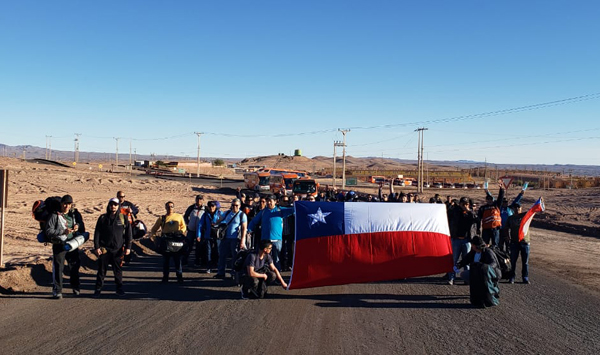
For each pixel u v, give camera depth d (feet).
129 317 24.41
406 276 32.01
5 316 24.31
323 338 21.35
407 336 21.88
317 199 60.95
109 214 28.94
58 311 25.36
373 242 31.63
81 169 288.30
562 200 158.40
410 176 373.61
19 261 35.01
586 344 21.09
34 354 19.07
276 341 20.86
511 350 20.25
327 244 30.94
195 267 39.60
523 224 34.30
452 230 34.47
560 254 50.57
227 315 24.97
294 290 31.27
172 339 21.02
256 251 29.81
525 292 31.58
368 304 27.68
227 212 34.60
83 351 19.45
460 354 19.70
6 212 76.69
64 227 27.55
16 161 260.42
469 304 27.96
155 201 120.47
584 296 30.60
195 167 380.17
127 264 40.37
